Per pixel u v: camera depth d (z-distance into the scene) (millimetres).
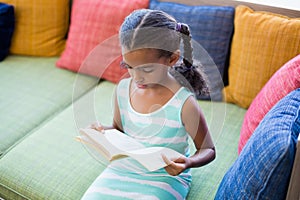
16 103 1711
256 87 1585
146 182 1202
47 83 1850
